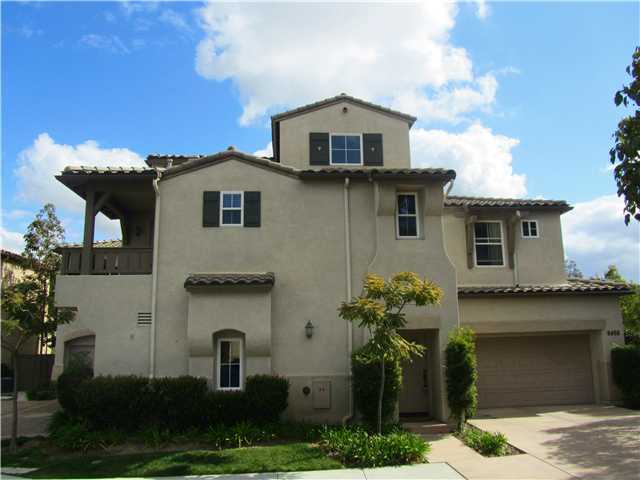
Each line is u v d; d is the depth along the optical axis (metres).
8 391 23.73
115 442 12.45
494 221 19.09
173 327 14.79
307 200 15.77
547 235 19.36
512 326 17.14
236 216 15.62
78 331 14.64
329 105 19.59
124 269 15.39
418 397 15.73
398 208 15.78
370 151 19.34
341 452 10.98
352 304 11.27
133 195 16.64
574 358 17.84
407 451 10.70
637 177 10.69
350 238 15.61
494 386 17.36
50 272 25.80
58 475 10.17
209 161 15.79
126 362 14.56
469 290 16.92
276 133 20.50
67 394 13.62
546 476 9.45
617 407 16.50
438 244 15.40
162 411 13.34
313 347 14.88
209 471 10.23
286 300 15.12
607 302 17.73
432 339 15.44
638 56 11.06
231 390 13.88
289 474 9.99
